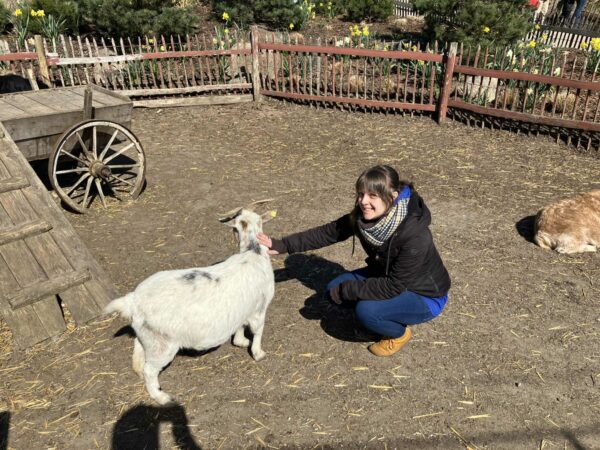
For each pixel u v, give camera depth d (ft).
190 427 6.40
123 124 12.09
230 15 28.50
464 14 20.86
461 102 17.54
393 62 22.27
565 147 15.79
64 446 6.15
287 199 12.77
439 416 6.57
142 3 24.64
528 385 7.06
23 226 8.82
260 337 7.36
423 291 6.81
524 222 11.50
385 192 6.02
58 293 8.32
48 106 11.62
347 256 10.28
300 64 21.12
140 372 6.70
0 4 24.79
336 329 8.20
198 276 6.29
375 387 7.04
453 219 11.66
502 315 8.46
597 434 6.31
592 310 8.59
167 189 13.28
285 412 6.63
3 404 6.72
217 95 20.85
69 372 7.25
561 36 27.55
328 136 17.10
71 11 24.31
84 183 13.43
